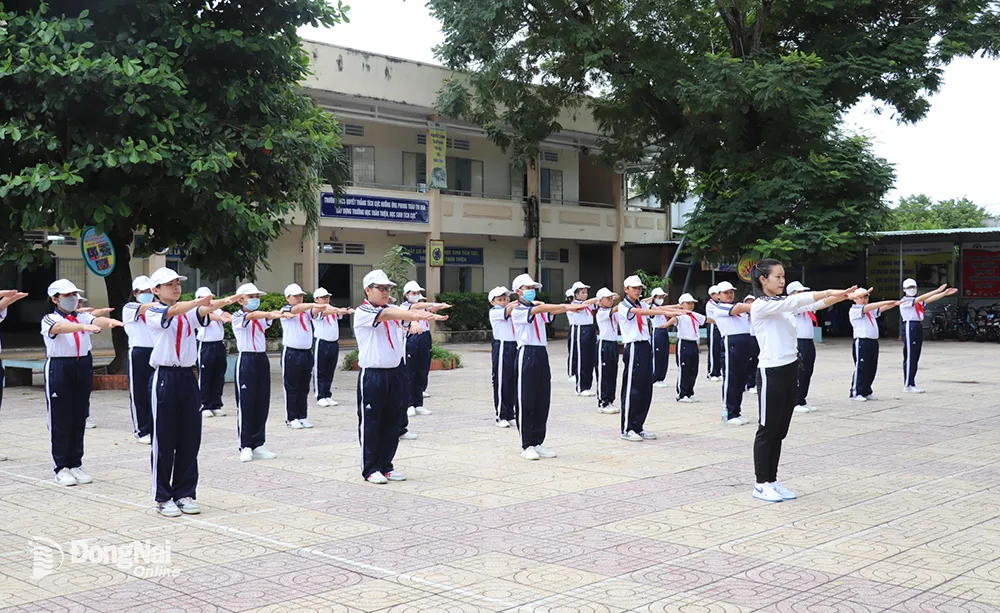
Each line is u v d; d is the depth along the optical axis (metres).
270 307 26.86
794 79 22.97
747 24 27.17
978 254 31.89
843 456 9.81
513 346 12.07
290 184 17.30
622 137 29.45
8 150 15.24
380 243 31.91
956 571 5.62
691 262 28.36
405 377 8.80
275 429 12.03
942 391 16.36
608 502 7.58
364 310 8.37
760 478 7.69
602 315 13.69
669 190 28.31
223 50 16.00
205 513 7.27
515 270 36.16
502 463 9.45
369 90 27.89
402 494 7.95
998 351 26.58
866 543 6.29
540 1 25.34
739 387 12.39
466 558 5.94
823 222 23.92
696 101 23.56
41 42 14.15
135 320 7.48
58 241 25.88
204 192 14.96
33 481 8.66
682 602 5.04
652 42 25.11
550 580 5.46
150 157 14.23
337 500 7.71
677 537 6.45
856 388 15.09
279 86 17.12
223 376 13.36
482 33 25.62
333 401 14.77
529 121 28.45
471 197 31.64
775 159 24.86
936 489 8.09
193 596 5.21
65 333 8.56
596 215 35.34
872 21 25.72
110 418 13.27
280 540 6.43
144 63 14.87
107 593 5.27
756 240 24.75
